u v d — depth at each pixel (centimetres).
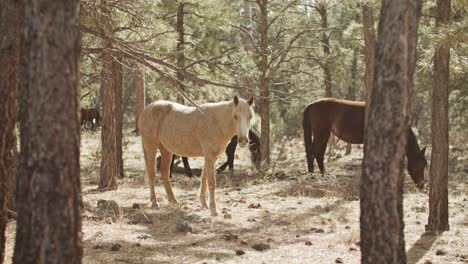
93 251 611
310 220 829
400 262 364
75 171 312
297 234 737
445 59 720
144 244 651
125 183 1214
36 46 299
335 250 647
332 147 2027
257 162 1501
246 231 752
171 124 899
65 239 308
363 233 371
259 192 1140
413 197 1097
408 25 351
